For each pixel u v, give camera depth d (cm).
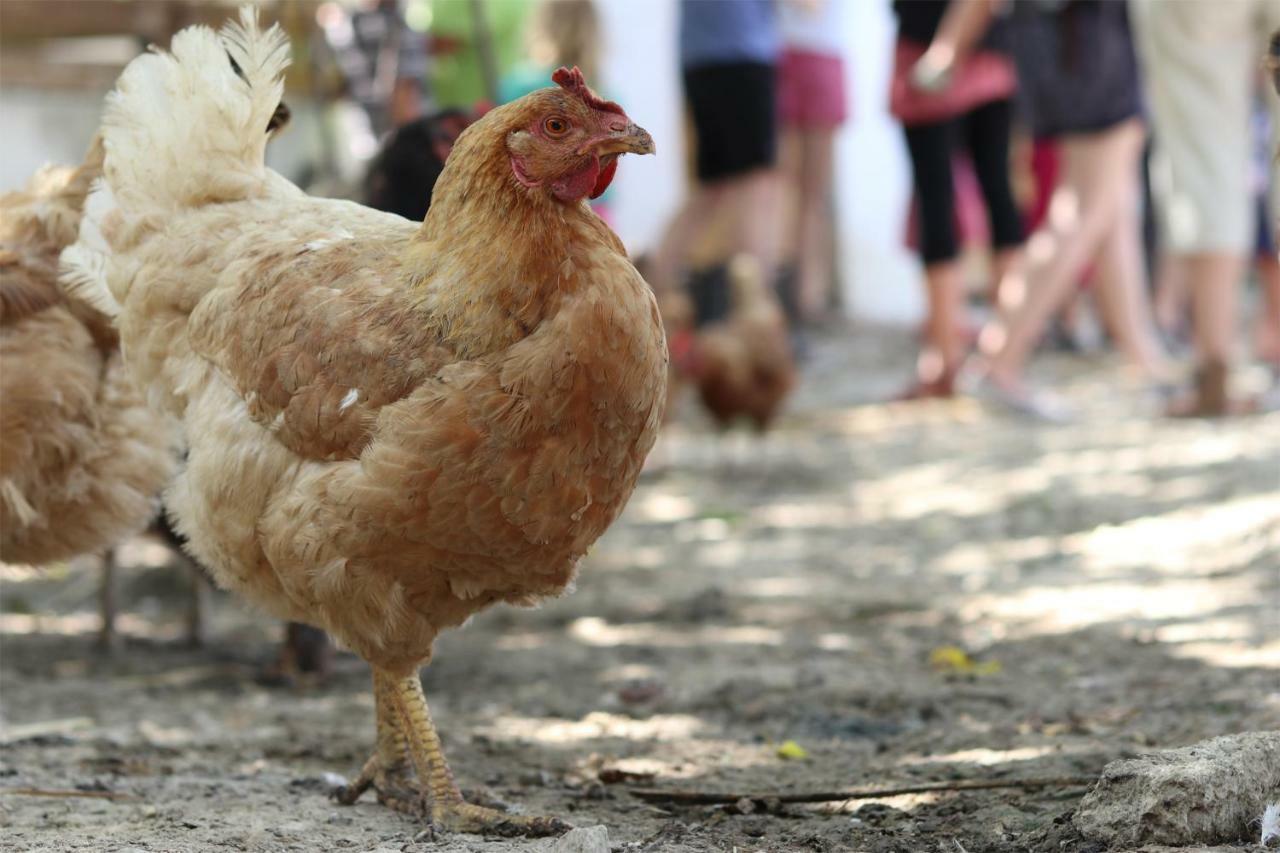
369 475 393
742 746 559
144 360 473
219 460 425
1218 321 1198
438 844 414
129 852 402
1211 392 1213
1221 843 384
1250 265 1720
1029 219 1617
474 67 1130
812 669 677
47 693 679
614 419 398
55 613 880
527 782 516
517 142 391
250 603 460
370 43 1078
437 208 405
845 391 1553
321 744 581
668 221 1620
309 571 409
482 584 420
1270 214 1341
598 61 1223
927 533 983
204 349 435
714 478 1220
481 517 395
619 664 714
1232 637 654
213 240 457
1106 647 667
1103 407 1333
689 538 1035
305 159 1288
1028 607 769
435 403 387
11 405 497
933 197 1370
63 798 476
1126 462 1100
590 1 1205
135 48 1234
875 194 2052
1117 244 1377
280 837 427
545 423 389
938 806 454
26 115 1450
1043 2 1242
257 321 417
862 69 2030
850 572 902
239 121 478
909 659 691
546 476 394
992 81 1333
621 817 464
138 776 518
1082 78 1244
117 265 477
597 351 389
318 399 400
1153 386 1394
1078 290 1608
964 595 815
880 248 2059
